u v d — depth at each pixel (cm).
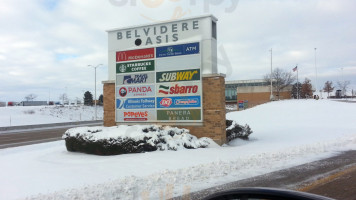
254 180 656
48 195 549
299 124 2245
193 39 1232
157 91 1280
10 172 786
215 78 1187
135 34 1338
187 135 1147
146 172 734
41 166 856
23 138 2203
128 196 545
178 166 796
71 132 1130
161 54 1276
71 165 856
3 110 4922
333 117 2528
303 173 720
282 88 6322
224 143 1203
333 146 1148
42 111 5228
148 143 1036
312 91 7788
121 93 1352
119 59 1362
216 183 633
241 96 6675
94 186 603
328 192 564
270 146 1178
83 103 8462
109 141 1030
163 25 1286
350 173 716
